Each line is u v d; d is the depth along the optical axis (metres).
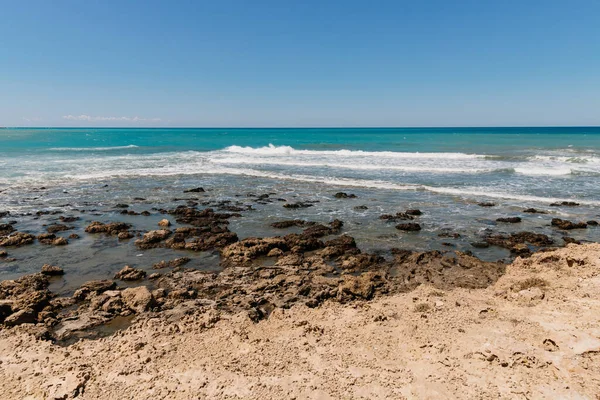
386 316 8.41
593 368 6.10
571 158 34.84
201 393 6.10
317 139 80.19
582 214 17.86
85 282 11.14
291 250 13.41
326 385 6.20
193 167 34.97
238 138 85.75
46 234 15.16
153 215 18.78
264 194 23.25
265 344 7.45
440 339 7.32
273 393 6.05
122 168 34.06
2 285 10.58
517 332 7.32
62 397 6.05
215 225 16.80
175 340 7.75
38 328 8.48
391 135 101.44
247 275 11.41
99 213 19.03
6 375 6.68
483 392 5.89
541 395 5.73
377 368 6.59
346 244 13.80
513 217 17.30
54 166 34.44
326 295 9.91
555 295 8.71
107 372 6.74
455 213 18.41
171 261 12.66
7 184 25.94
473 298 9.20
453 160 38.09
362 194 22.97
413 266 11.90
